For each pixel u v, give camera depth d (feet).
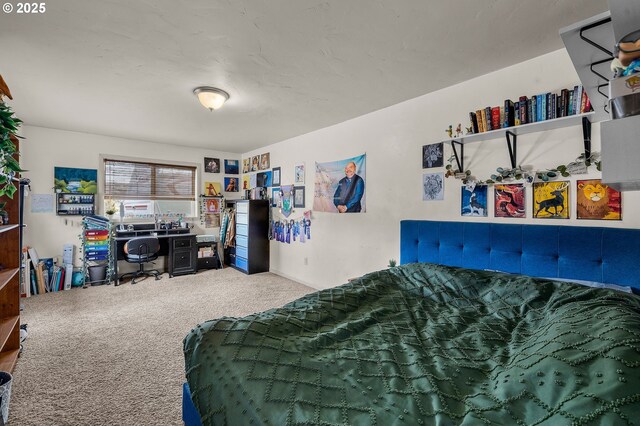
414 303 5.67
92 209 14.74
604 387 2.24
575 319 3.41
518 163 7.28
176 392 6.16
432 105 9.16
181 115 11.62
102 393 6.08
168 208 17.54
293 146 15.28
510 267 7.12
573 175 6.47
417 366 3.44
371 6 5.40
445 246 8.39
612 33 3.50
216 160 19.02
